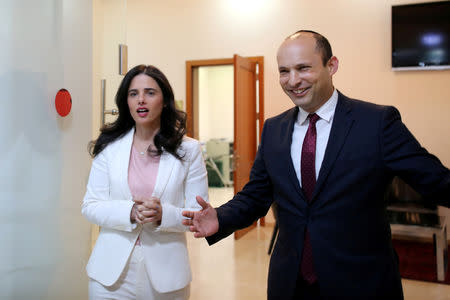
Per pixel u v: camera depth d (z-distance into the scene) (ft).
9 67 4.91
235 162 15.66
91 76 6.55
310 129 4.22
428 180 3.58
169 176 5.11
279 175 4.30
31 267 5.34
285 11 17.21
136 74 5.26
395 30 15.39
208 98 35.47
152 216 4.64
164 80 5.27
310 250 4.03
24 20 5.13
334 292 3.80
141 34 19.30
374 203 3.88
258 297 9.80
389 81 15.79
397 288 3.90
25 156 5.18
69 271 6.07
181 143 5.34
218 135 35.53
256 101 17.92
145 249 4.90
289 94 4.10
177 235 5.11
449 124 15.07
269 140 4.61
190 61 18.52
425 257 13.09
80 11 6.23
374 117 3.92
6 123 4.88
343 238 3.85
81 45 6.27
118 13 8.04
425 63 15.10
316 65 3.94
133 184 5.15
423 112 15.39
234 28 17.97
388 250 3.95
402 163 3.70
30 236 5.31
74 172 6.14
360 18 16.14
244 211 4.58
